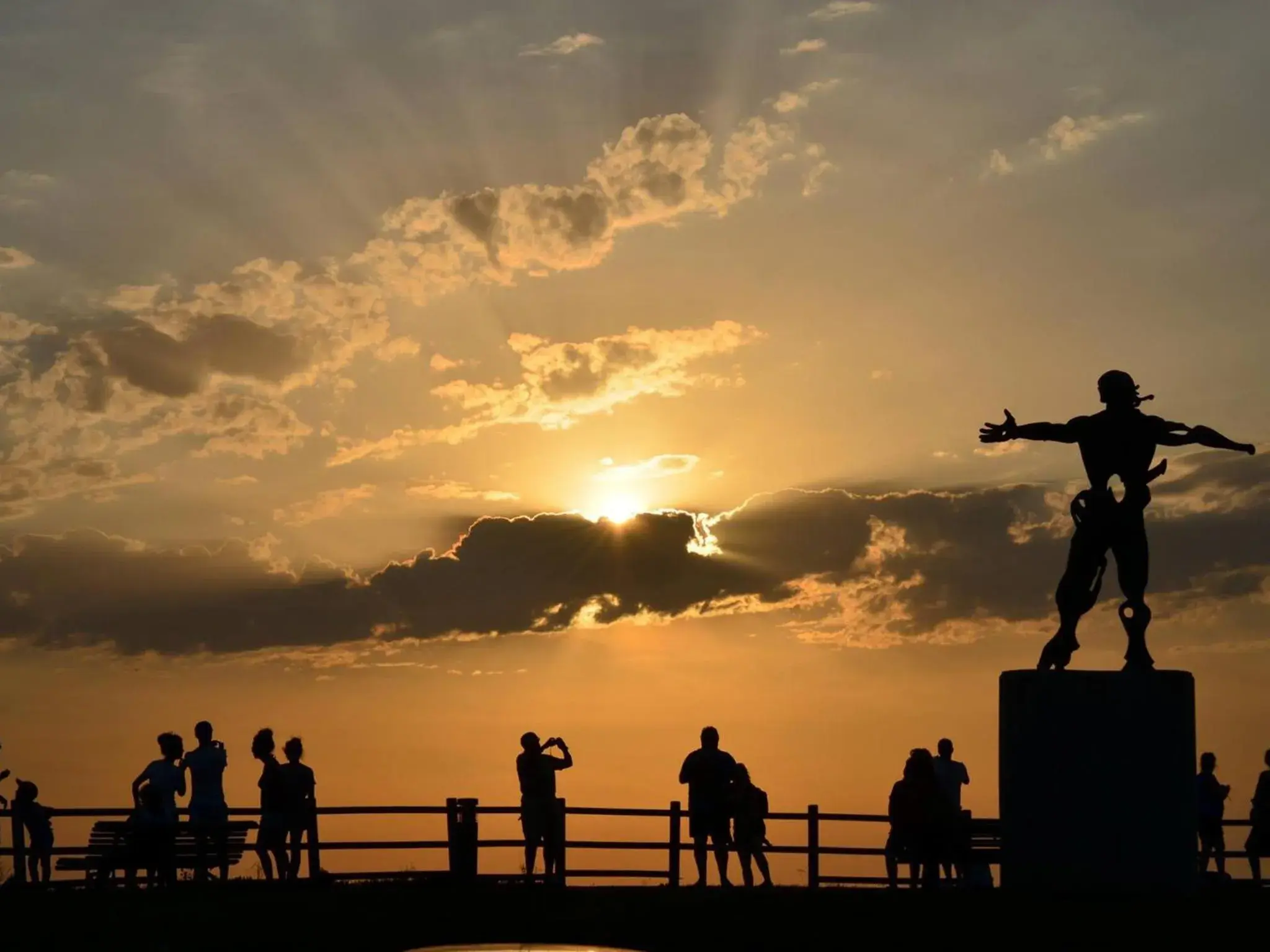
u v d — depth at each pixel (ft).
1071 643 73.36
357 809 90.12
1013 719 71.72
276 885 84.07
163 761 86.33
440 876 90.22
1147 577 73.10
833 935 64.64
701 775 89.25
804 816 92.12
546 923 67.87
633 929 66.49
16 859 85.71
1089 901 69.26
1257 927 64.54
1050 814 70.69
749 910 69.62
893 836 86.12
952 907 68.39
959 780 91.61
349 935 65.98
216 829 86.22
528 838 90.79
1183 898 69.62
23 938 64.95
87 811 88.02
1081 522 73.56
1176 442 73.31
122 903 73.56
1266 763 94.89
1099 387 74.23
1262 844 93.86
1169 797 70.08
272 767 87.30
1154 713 70.23
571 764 91.81
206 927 67.31
